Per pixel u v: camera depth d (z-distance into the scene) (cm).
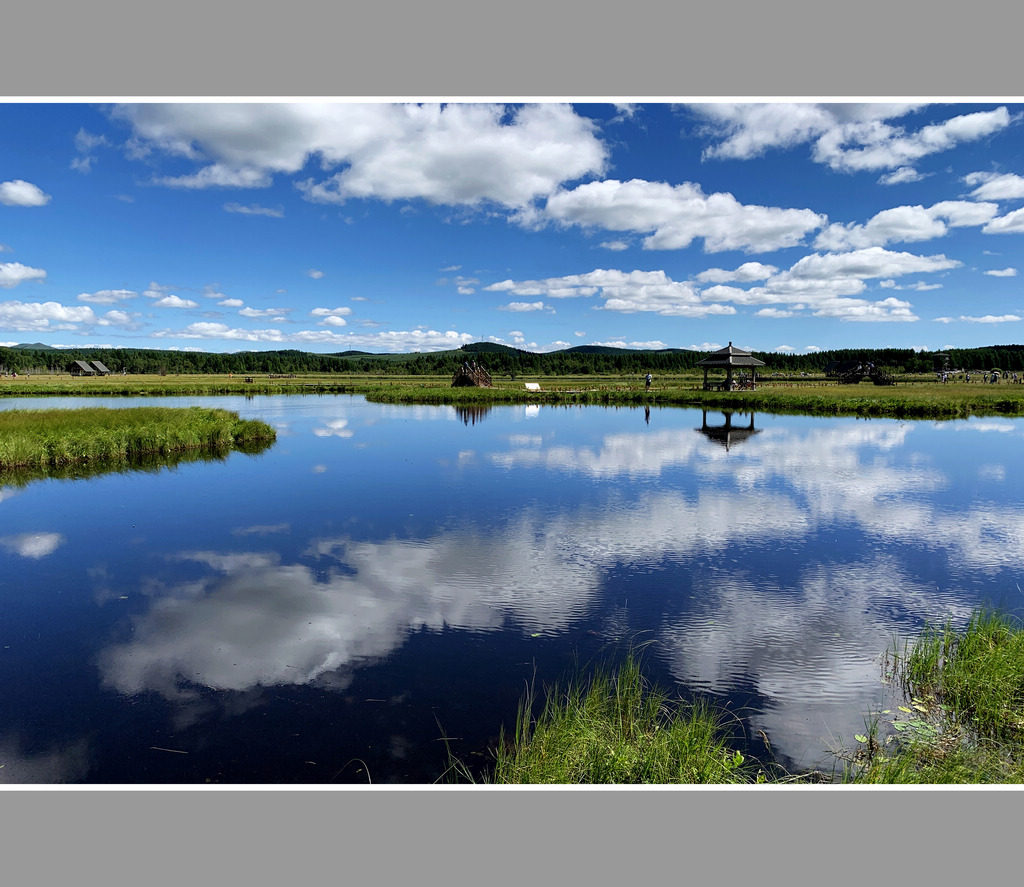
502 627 814
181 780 510
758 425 3325
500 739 563
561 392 5825
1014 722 549
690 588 945
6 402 5088
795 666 691
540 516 1399
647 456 2267
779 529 1274
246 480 1855
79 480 1884
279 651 752
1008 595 905
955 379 8856
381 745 557
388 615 859
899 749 529
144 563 1100
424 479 1847
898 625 802
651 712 577
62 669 712
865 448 2436
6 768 528
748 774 495
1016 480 1772
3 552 1167
